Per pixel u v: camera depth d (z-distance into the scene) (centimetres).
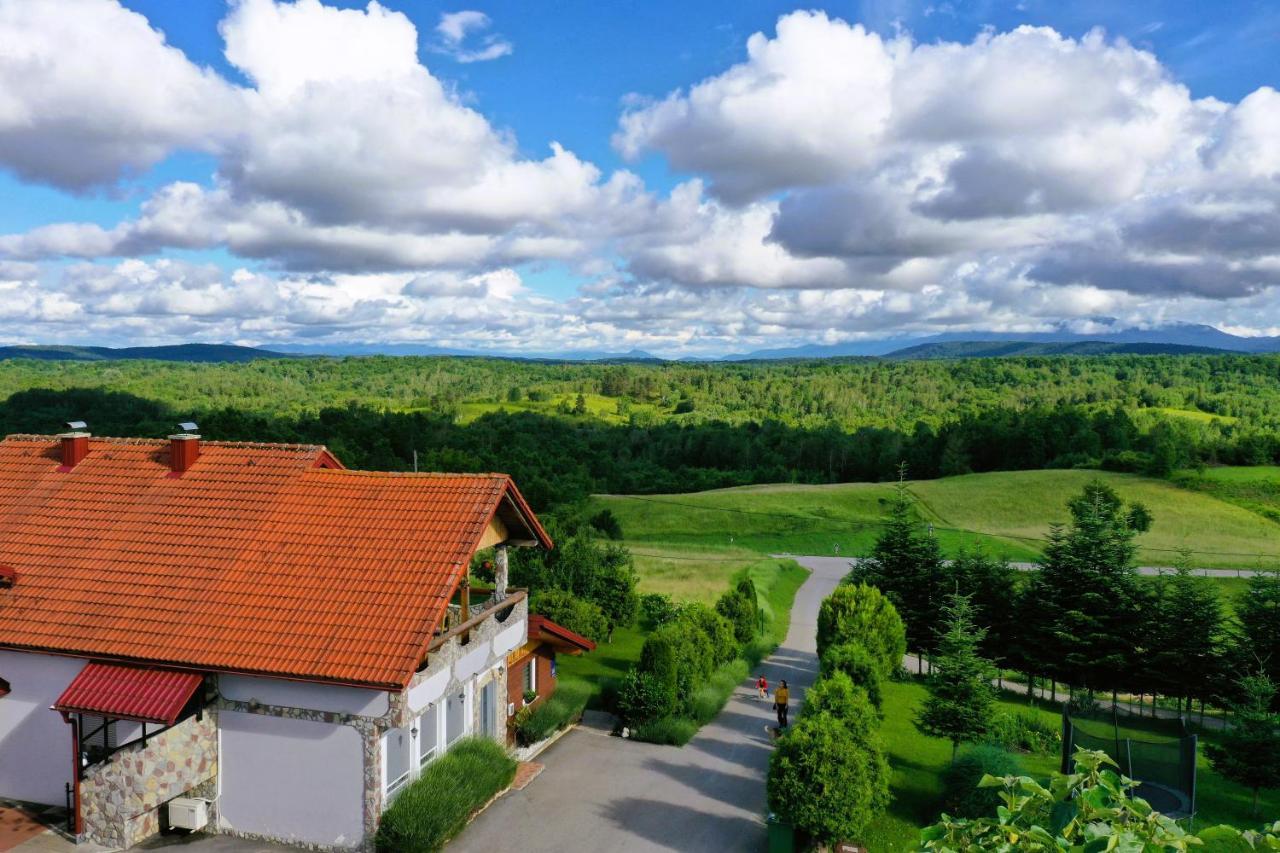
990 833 530
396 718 1612
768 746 2553
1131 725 2569
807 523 9169
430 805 1675
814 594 5878
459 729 2019
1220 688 3438
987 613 3881
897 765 2539
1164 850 459
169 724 1574
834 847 1875
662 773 2262
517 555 4281
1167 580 3762
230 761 1727
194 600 1802
